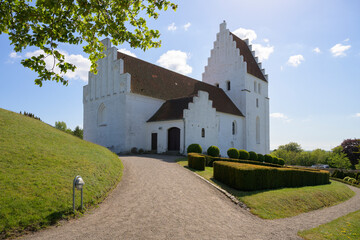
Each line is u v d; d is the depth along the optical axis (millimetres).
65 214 8227
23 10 7172
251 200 12094
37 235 6875
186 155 27125
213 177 16344
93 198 9914
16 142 13469
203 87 41844
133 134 30203
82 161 13289
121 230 7387
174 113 29594
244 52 47875
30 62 7324
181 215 9141
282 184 16359
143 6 8555
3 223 6945
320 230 9109
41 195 8648
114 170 14602
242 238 7605
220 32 47125
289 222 10312
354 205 16562
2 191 8211
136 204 9992
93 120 34875
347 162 60688
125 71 31969
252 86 45250
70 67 7941
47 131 18625
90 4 7410
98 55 9297
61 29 7344
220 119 36125
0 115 18031
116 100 31125
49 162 11789
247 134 42312
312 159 77750
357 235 8805
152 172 16047
